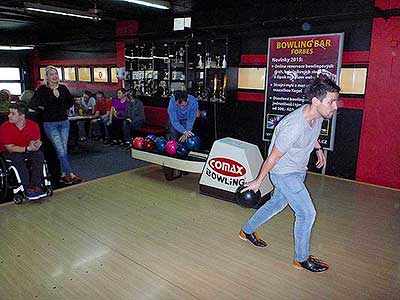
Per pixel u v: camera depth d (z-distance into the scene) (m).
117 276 2.57
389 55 4.39
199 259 2.81
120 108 7.23
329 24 4.87
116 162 5.87
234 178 3.93
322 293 2.38
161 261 2.78
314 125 2.35
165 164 4.59
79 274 2.59
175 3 5.62
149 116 7.63
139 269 2.66
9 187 3.93
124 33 7.71
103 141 7.66
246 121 6.13
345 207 3.92
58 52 10.24
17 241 3.07
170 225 3.43
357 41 4.67
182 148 4.51
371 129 4.70
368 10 4.28
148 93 7.56
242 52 6.00
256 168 3.88
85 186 4.58
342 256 2.86
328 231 3.31
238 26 5.35
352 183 4.81
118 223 3.46
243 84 6.08
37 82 11.52
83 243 3.05
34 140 3.95
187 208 3.86
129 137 7.08
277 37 5.28
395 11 4.00
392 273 2.62
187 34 6.33
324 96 2.20
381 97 4.54
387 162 4.63
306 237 2.56
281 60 5.29
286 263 2.76
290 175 2.44
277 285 2.47
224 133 6.29
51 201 4.04
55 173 4.85
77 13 6.27
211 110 6.35
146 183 4.73
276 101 5.47
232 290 2.41
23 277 2.54
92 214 3.68
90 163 5.79
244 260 2.80
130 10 6.36
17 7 5.96
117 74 8.15
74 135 6.94
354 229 3.36
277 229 3.37
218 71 6.27
